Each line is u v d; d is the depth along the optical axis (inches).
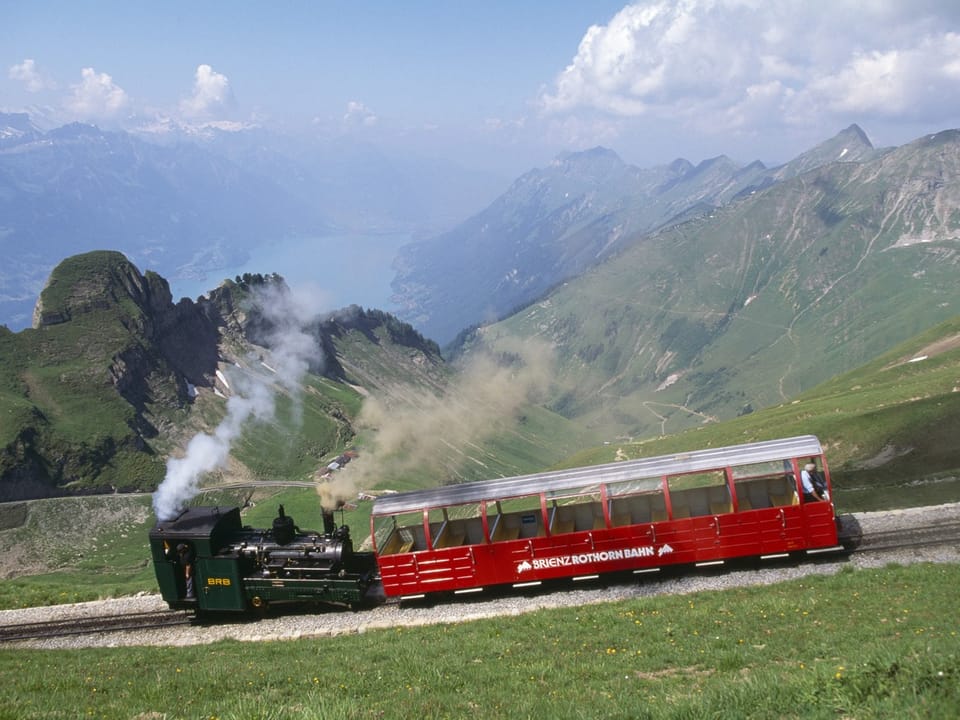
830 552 1341.0
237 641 1278.3
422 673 861.2
